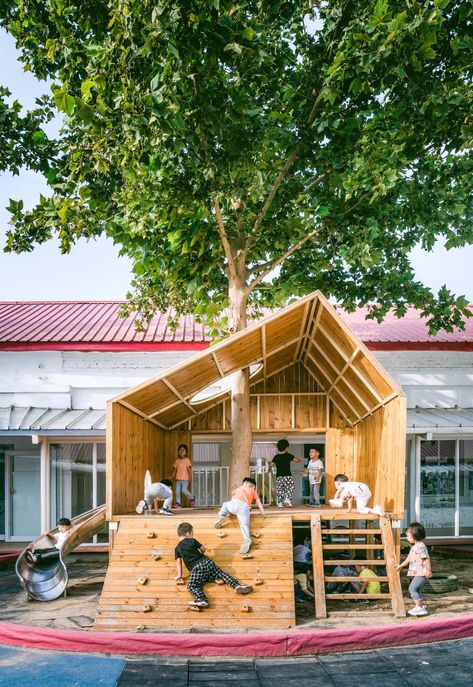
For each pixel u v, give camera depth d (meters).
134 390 11.02
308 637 8.39
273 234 13.58
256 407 15.79
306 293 14.84
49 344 16.27
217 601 9.52
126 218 11.82
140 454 12.98
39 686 7.18
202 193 11.27
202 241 12.18
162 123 9.20
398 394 10.49
